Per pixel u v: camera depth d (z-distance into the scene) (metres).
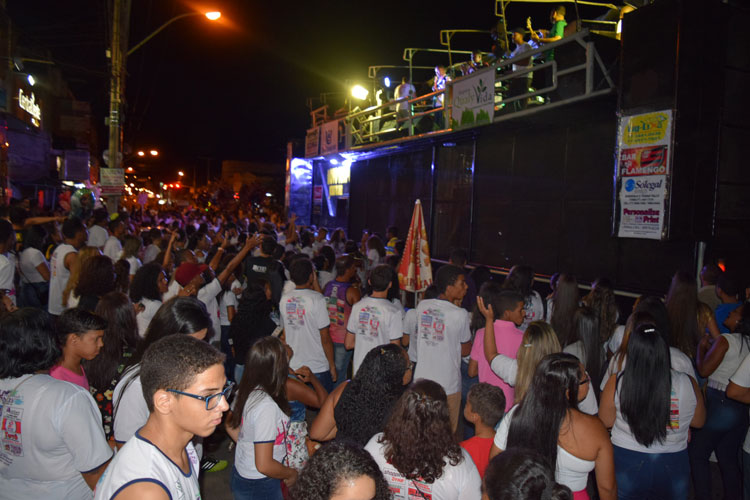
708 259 7.16
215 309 6.04
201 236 9.72
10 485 2.71
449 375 4.95
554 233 9.58
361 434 3.05
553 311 5.61
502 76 9.16
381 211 15.71
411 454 2.54
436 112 12.31
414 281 6.21
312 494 1.71
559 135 9.48
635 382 3.47
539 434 2.94
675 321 5.26
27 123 19.78
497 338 4.72
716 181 6.85
